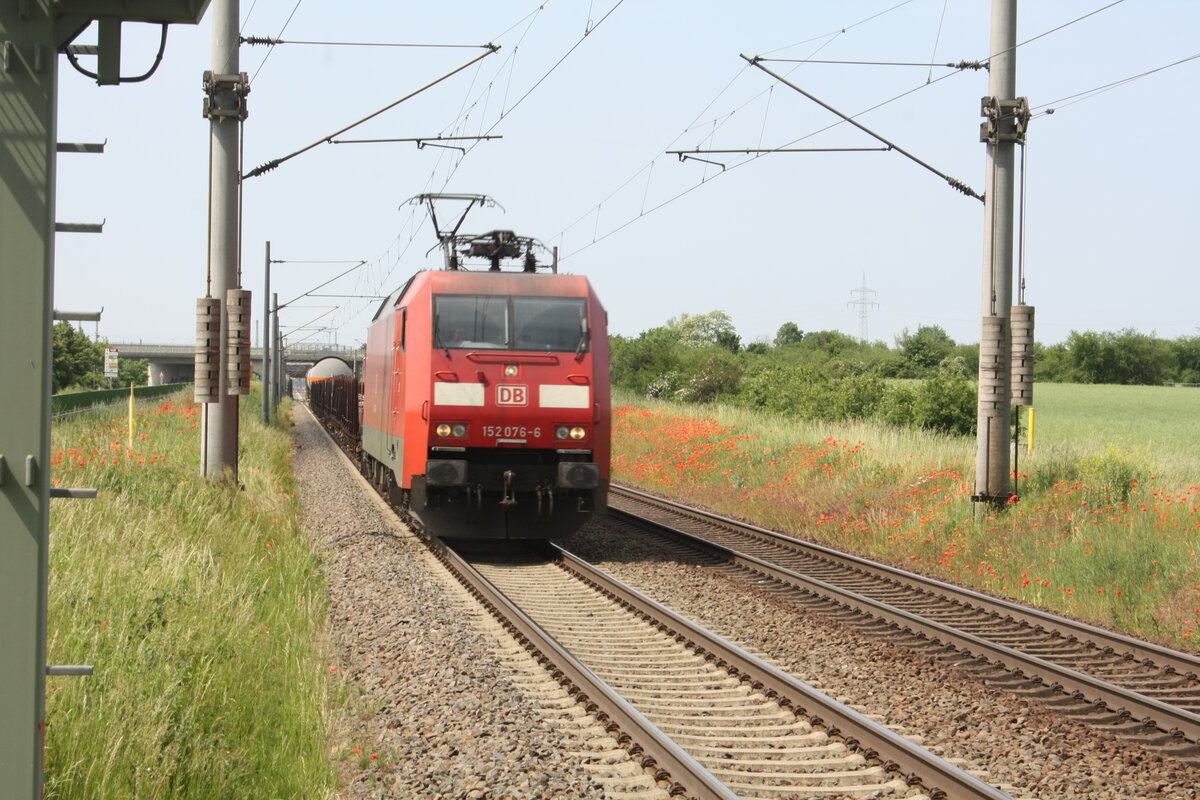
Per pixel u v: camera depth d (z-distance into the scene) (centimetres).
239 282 1950
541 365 1736
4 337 365
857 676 1038
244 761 719
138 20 387
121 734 646
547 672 1008
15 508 367
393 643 1090
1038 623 1281
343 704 884
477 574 1438
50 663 755
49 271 370
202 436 1939
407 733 812
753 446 3153
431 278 1773
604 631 1225
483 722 829
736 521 2169
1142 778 779
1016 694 989
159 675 750
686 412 4706
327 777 722
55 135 374
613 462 3703
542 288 1783
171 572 1084
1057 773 780
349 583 1424
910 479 2262
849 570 1669
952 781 704
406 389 1741
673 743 747
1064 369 11231
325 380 7156
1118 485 1822
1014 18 1872
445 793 695
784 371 5078
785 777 744
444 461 1697
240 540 1493
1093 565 1486
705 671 1047
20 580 368
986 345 1889
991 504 1872
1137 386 9975
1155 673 1080
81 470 1633
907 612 1256
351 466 3638
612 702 859
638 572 1611
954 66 1897
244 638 962
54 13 373
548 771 727
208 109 1925
